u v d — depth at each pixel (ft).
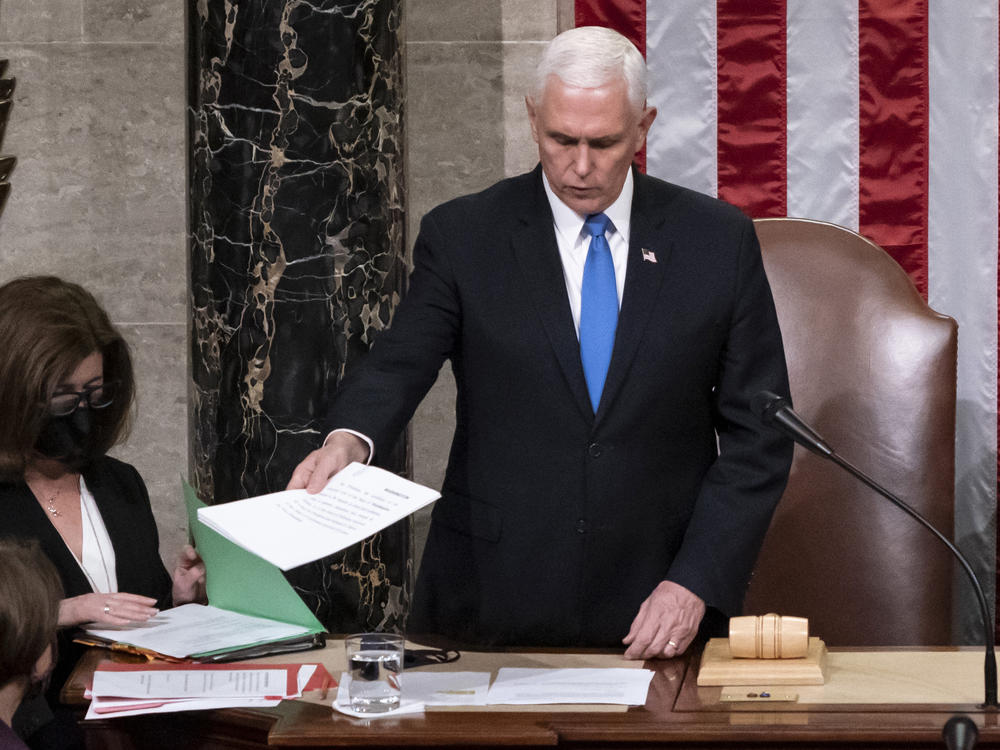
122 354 32.58
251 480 44.83
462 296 32.04
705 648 28.76
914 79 47.75
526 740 23.84
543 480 31.40
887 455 41.96
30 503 32.68
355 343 44.55
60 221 50.85
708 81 48.37
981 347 48.03
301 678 27.45
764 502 30.58
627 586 31.58
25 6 50.29
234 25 43.62
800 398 42.32
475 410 32.12
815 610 42.47
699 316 31.42
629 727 24.21
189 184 45.57
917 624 41.81
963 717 20.83
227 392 44.88
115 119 50.57
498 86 49.83
